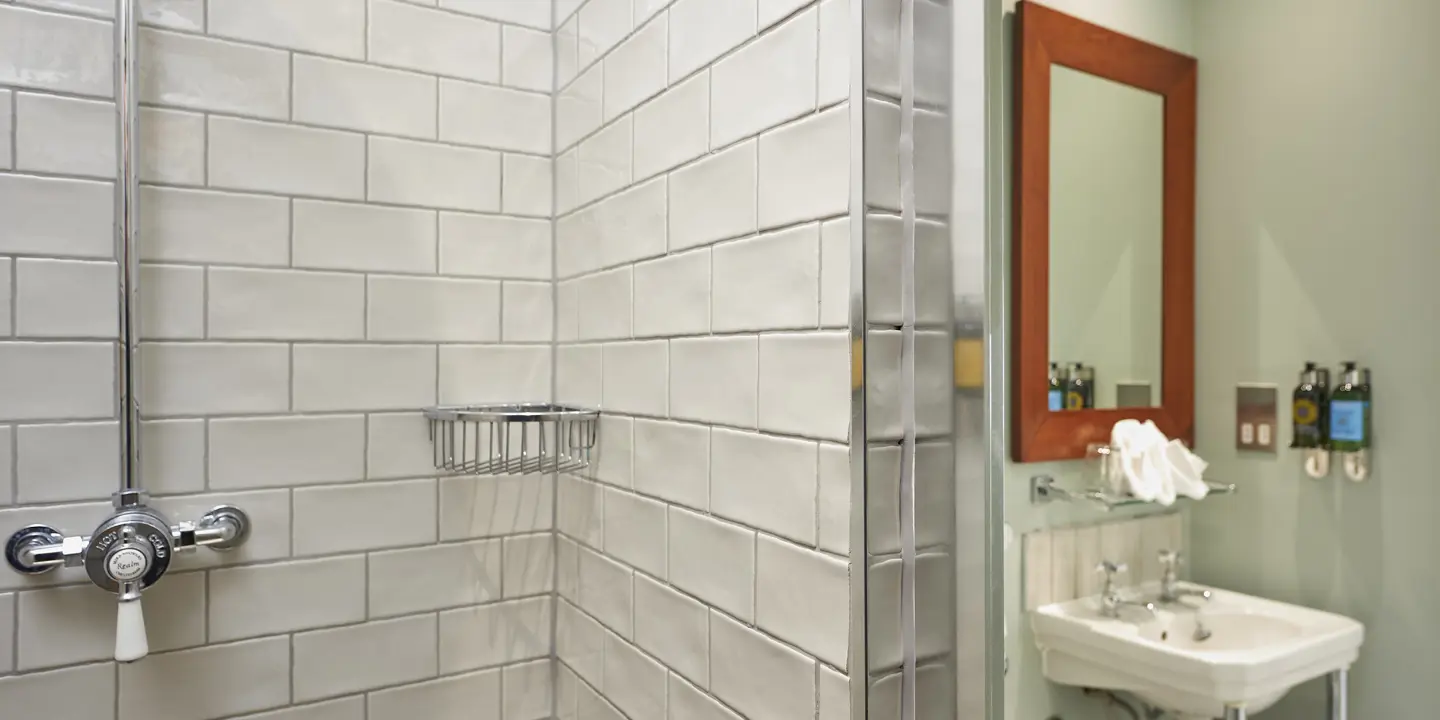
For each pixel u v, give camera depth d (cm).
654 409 110
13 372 105
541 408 137
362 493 127
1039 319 72
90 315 109
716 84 98
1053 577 70
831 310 80
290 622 122
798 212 85
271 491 120
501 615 138
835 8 80
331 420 124
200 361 116
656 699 109
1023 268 73
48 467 107
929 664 79
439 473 133
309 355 123
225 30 117
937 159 79
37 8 106
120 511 104
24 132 105
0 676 105
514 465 131
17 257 105
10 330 105
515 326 139
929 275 79
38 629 107
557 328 140
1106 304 67
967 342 76
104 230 110
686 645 103
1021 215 73
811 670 82
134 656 102
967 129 76
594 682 126
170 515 114
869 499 78
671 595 106
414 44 130
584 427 129
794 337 85
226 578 117
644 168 113
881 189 79
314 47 123
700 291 101
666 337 108
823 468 81
